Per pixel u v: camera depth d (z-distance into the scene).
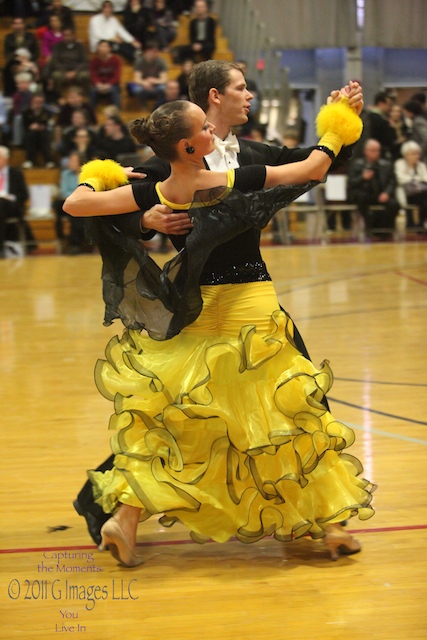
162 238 17.06
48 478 5.57
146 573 4.21
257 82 22.03
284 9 23.94
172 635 3.56
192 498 4.13
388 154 19.25
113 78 20.20
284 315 4.33
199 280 4.27
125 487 4.24
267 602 3.86
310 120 25.23
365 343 9.53
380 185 18.94
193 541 4.61
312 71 24.98
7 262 16.61
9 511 5.02
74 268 15.73
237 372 4.19
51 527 4.79
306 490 4.27
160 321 4.31
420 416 6.80
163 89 20.22
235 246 4.30
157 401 4.28
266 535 4.26
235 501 4.19
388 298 12.29
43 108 18.98
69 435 6.53
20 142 19.28
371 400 7.30
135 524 4.27
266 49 21.70
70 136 17.44
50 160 18.84
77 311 11.76
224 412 4.12
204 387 4.14
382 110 19.44
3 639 3.56
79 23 23.02
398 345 9.41
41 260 16.84
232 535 4.42
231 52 22.89
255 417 4.19
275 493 4.20
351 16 24.11
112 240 4.34
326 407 4.38
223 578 4.13
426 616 3.69
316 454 4.17
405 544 4.46
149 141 4.19
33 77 19.80
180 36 23.16
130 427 4.29
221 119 4.40
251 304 4.30
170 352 4.34
